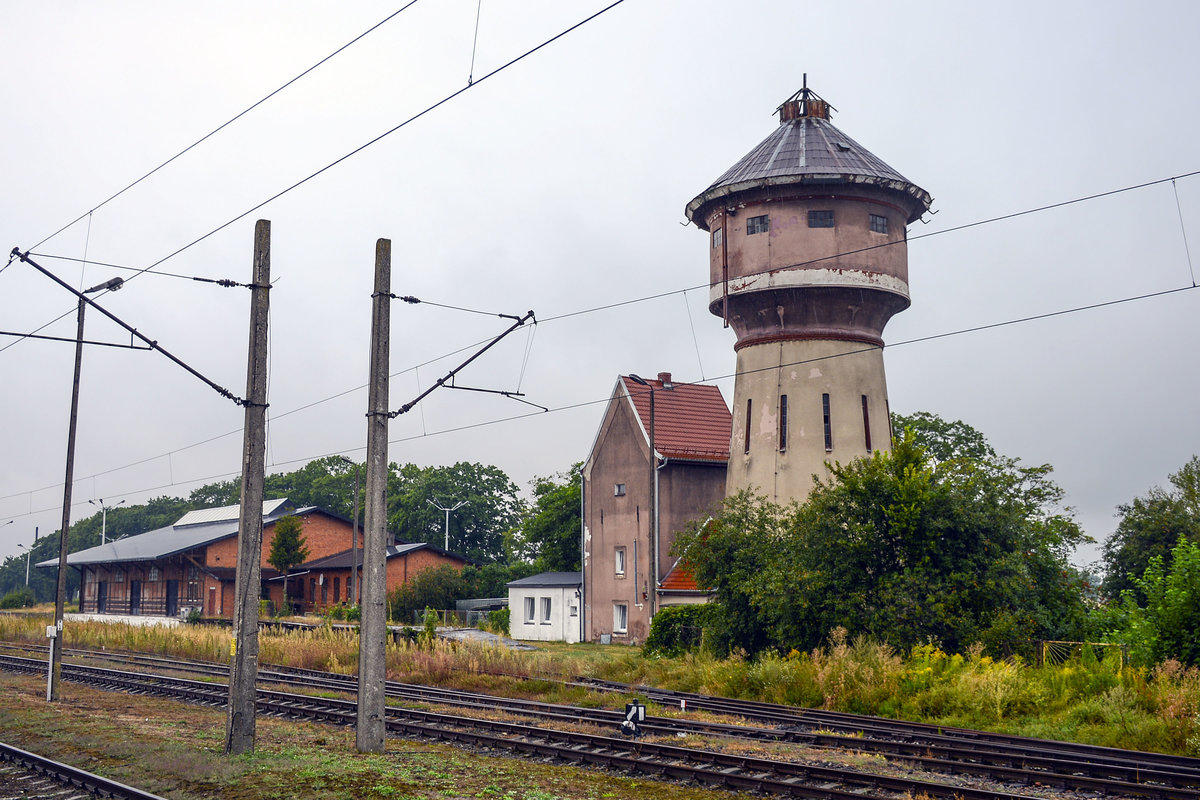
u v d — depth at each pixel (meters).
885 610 27.50
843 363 38.12
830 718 22.00
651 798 14.39
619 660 35.00
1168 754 17.53
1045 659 27.11
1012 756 16.70
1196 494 47.69
